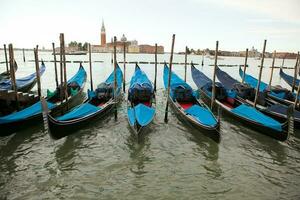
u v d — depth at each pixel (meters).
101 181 9.02
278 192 8.68
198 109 13.62
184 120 14.08
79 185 8.77
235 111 14.16
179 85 17.47
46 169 9.64
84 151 11.09
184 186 8.87
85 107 13.02
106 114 15.06
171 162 10.38
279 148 11.84
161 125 14.22
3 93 14.13
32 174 9.29
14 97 14.43
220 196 8.41
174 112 16.34
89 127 13.45
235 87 19.16
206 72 47.41
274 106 14.30
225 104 16.97
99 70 44.81
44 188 8.55
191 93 16.72
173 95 16.70
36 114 12.58
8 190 8.38
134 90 16.16
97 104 16.20
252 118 12.95
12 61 14.02
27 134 12.48
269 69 62.34
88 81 30.44
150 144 11.86
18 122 11.52
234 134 13.22
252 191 8.70
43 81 29.02
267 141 12.49
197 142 12.21
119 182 8.99
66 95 15.44
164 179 9.23
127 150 11.25
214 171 9.82
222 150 11.49
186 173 9.64
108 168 9.82
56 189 8.52
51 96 16.17
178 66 58.25
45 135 12.46
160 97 21.58
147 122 11.96
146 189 8.65
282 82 36.56
